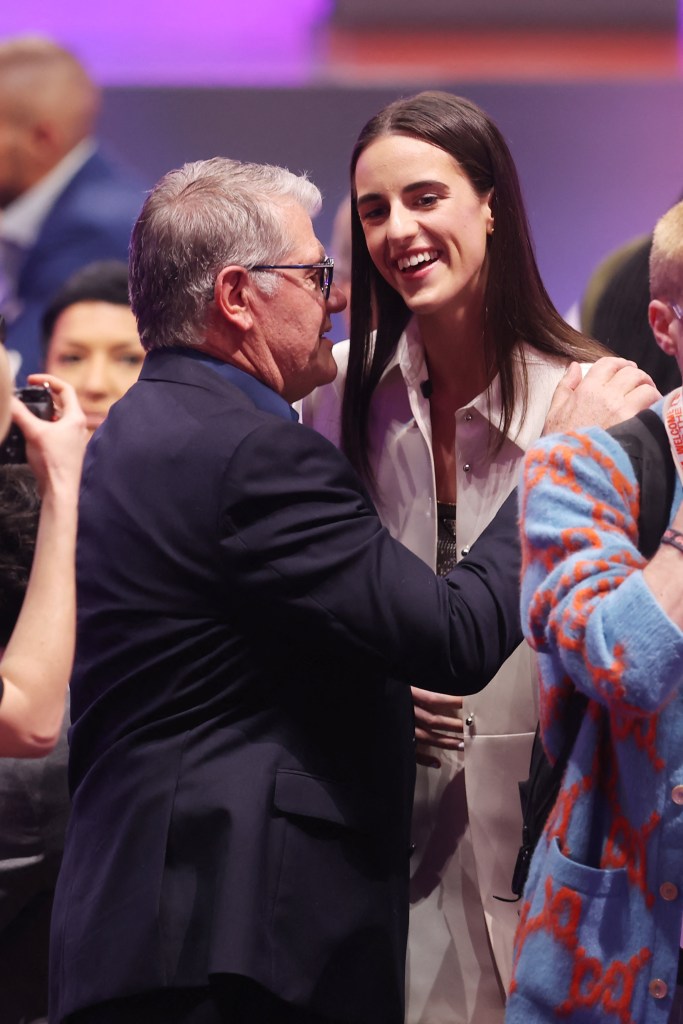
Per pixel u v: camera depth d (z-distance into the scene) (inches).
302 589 228.7
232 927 216.4
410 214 267.7
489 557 246.7
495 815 288.0
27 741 210.5
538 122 494.9
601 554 175.5
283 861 225.5
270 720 233.1
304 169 501.4
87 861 233.0
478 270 277.1
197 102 502.0
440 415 295.9
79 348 429.4
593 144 494.9
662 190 495.2
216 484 229.8
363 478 301.4
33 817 268.7
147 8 501.4
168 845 225.3
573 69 494.3
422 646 229.3
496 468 284.0
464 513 287.1
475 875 294.5
